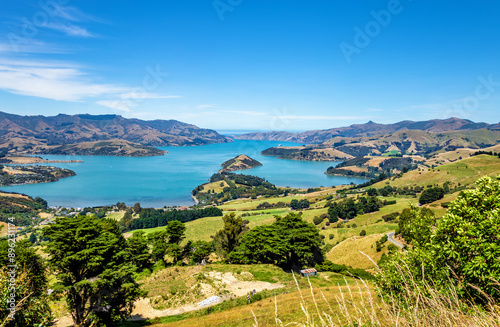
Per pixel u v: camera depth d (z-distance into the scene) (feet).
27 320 30.83
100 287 74.69
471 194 35.04
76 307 73.92
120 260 82.89
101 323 73.72
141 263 169.99
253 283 124.47
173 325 82.74
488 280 23.99
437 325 14.05
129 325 87.35
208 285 119.34
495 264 24.23
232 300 105.19
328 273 153.69
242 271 139.85
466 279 25.90
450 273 29.48
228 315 83.92
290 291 111.34
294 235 159.94
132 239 169.48
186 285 118.73
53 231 74.59
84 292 74.02
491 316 14.34
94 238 77.66
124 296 79.20
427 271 31.19
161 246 178.91
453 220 32.55
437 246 31.73
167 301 105.91
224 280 126.52
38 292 34.53
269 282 126.11
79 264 75.10
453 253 29.58
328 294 89.71
